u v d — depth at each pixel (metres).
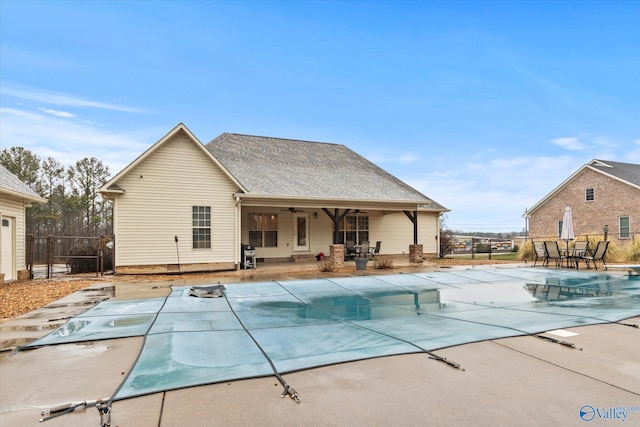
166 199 12.97
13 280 11.82
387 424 2.73
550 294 8.72
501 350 4.33
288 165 17.83
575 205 27.52
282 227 16.73
